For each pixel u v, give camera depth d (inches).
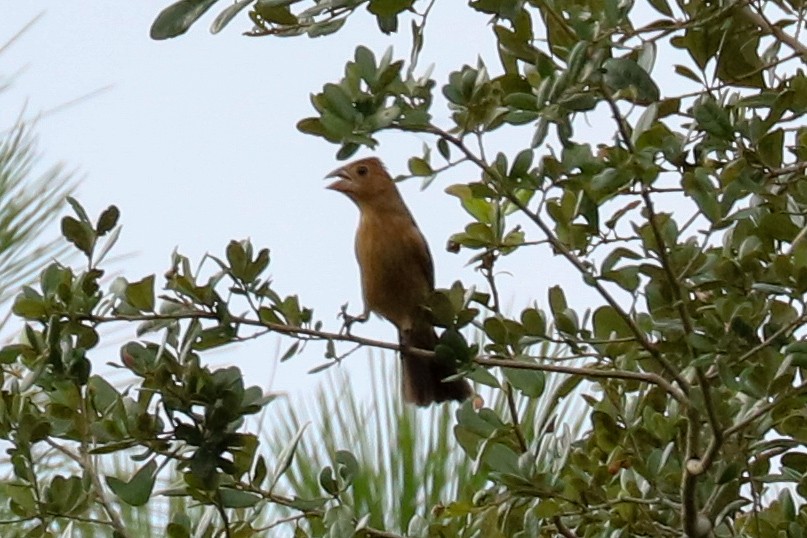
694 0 254.1
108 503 252.8
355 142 220.4
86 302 237.8
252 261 243.3
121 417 235.9
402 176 240.1
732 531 272.2
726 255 246.2
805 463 258.1
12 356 240.7
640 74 227.0
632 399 278.4
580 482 254.5
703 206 237.0
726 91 265.3
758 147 239.5
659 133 233.9
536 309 254.4
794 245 237.8
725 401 247.8
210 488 236.8
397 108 222.7
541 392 256.1
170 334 240.7
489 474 263.4
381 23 230.4
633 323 240.4
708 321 233.1
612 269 237.9
